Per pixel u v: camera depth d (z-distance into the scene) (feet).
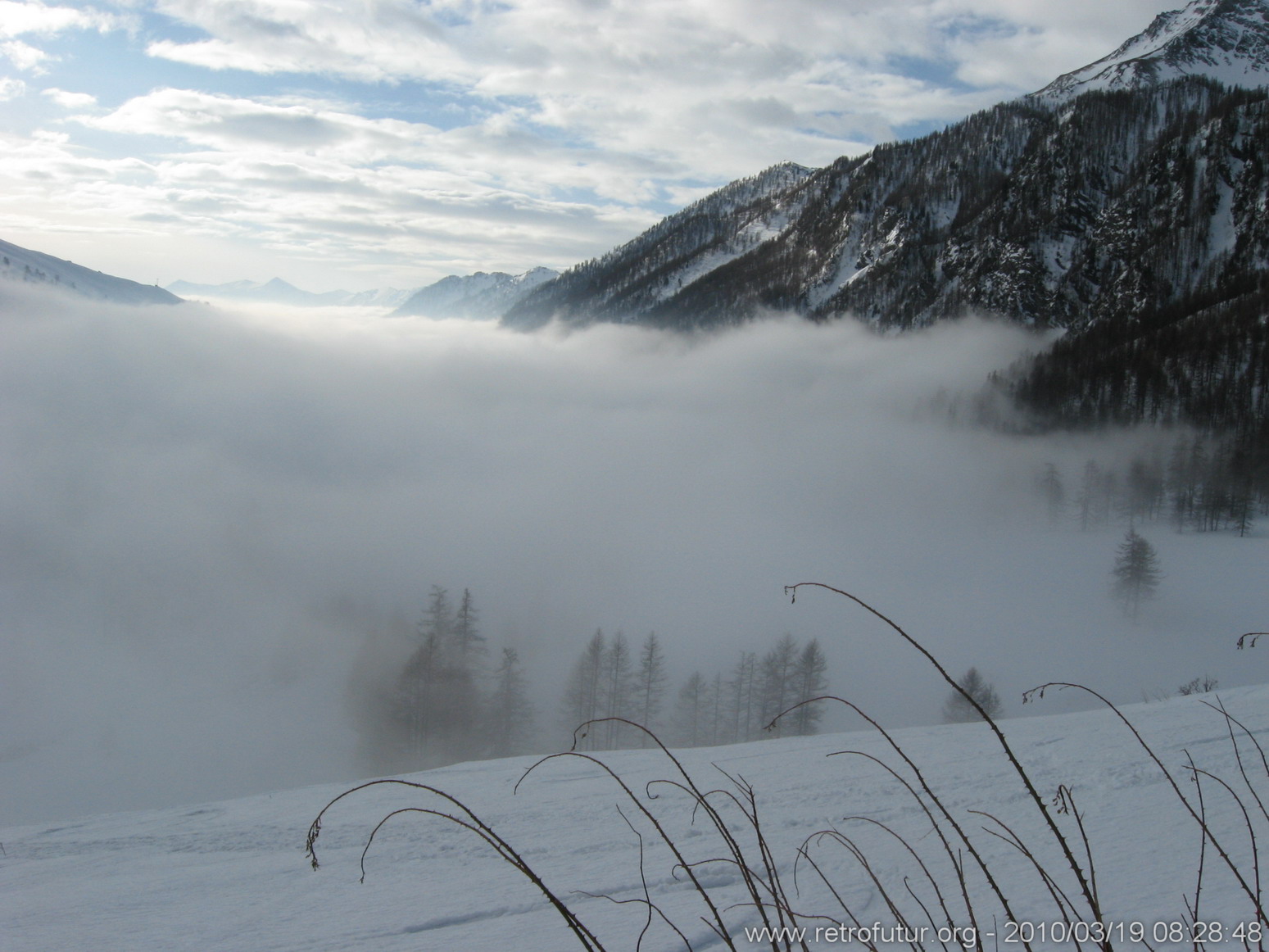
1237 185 535.19
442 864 18.12
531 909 14.05
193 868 20.03
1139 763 21.80
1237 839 14.61
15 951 14.01
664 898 14.10
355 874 17.71
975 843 15.75
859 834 17.35
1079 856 14.23
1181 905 11.44
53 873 20.85
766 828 18.51
